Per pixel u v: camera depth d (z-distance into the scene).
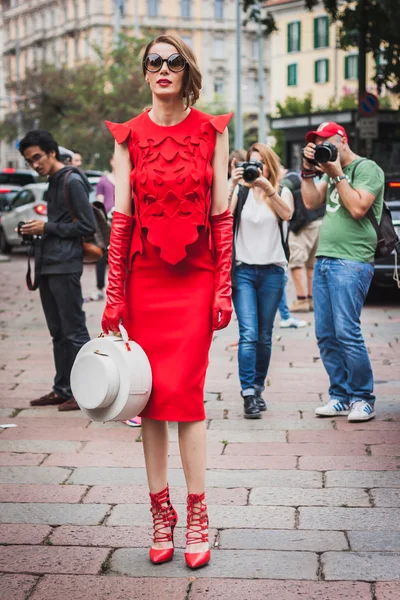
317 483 6.98
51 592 5.21
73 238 9.36
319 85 86.25
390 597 5.08
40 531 6.09
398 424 8.66
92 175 36.88
